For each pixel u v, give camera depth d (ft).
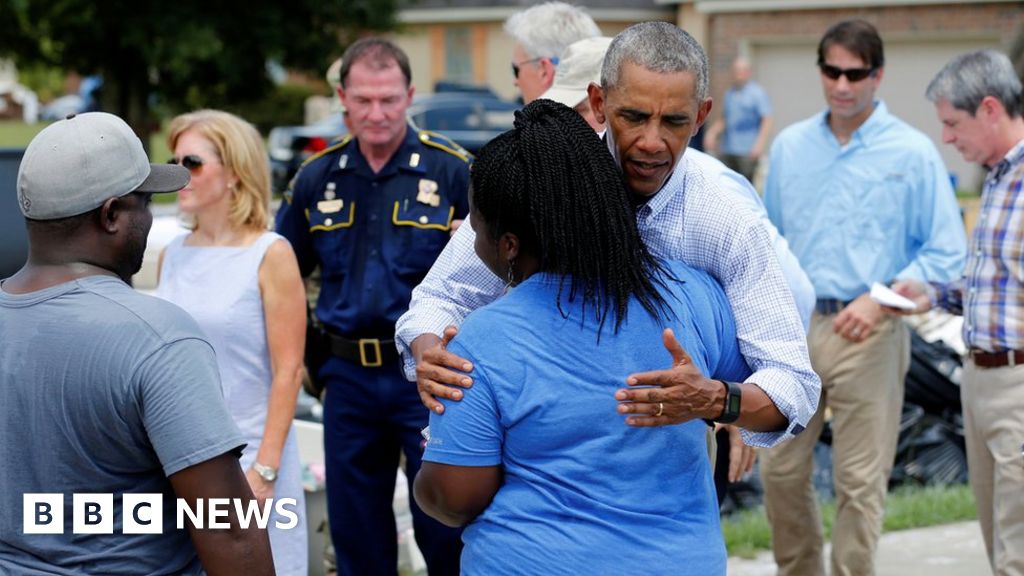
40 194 7.90
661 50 8.24
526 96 14.40
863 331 15.17
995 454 13.51
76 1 61.98
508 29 14.57
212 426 7.75
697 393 7.89
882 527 18.54
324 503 16.52
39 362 7.73
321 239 14.38
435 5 93.71
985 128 13.42
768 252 8.72
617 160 8.57
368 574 14.51
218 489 7.75
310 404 19.66
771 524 15.89
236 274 12.76
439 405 8.07
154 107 69.72
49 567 7.84
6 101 164.86
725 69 75.72
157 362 7.69
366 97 13.82
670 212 8.83
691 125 8.40
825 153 16.12
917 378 21.17
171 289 12.97
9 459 7.82
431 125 58.13
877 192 15.76
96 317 7.76
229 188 12.91
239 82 66.33
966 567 17.07
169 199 43.80
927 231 15.80
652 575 7.97
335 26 69.15
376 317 13.99
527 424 7.98
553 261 8.07
